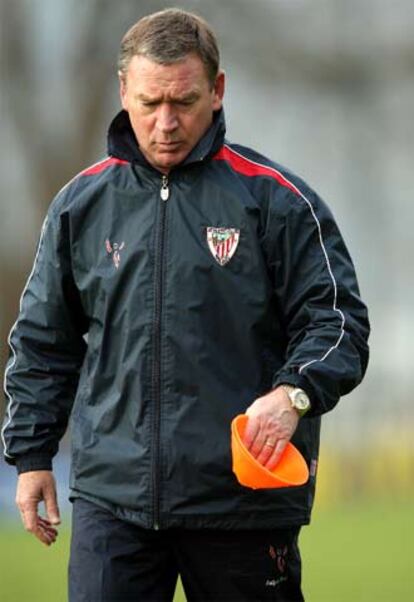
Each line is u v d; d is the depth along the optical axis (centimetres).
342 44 10125
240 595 1695
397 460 9219
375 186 11319
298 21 10000
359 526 5397
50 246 1755
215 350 1673
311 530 5216
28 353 1773
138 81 1653
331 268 1688
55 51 9750
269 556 1692
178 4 9456
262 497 1666
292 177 1711
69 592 1720
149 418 1673
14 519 5900
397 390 10900
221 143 1695
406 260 12938
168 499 1666
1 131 9888
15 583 3544
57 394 1775
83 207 1727
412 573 3825
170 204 1694
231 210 1686
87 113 9631
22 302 1791
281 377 1628
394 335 13212
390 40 10300
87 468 1709
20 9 9681
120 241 1705
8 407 1781
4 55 9731
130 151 1706
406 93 10594
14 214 10038
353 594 3406
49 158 9656
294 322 1692
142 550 1697
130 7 9494
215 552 1688
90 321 1738
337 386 1639
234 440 1571
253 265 1681
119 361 1694
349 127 10794
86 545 1703
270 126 11281
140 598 1703
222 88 1709
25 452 1766
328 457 9119
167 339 1672
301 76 10150
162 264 1681
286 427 1598
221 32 9675
